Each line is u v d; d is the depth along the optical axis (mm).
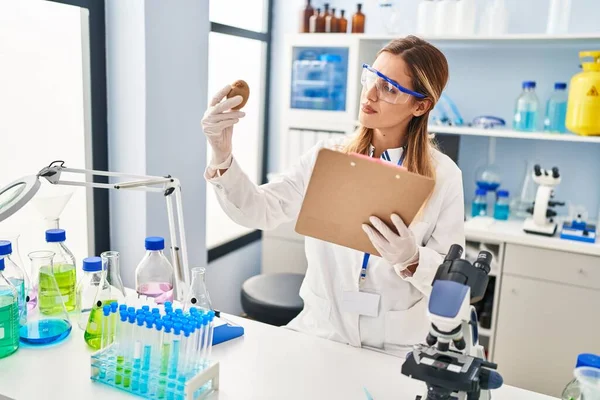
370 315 1507
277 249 3250
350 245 1242
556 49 2920
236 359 1341
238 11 3223
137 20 2086
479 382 930
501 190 2975
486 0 2988
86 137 2191
